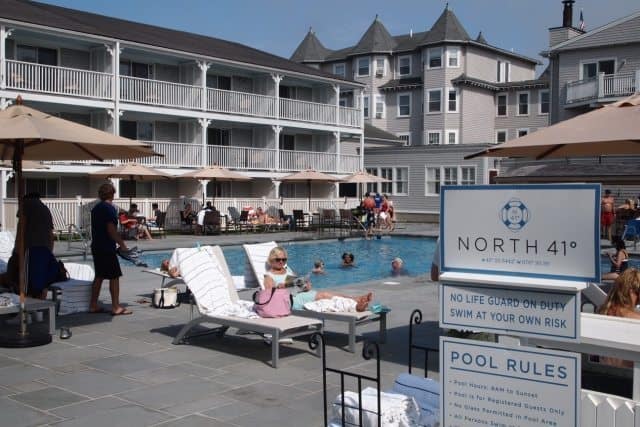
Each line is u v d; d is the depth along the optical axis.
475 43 46.66
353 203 38.56
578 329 2.68
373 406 4.00
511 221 2.87
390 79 50.59
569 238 2.73
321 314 7.55
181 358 7.04
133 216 24.56
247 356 7.15
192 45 32.94
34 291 8.77
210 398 5.65
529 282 2.79
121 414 5.22
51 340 7.76
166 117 31.05
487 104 48.28
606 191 26.09
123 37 28.16
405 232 29.91
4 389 5.86
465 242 3.00
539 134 6.70
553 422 2.79
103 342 7.75
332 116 38.25
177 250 10.16
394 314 9.76
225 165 32.78
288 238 25.83
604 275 10.17
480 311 2.92
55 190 28.41
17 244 9.03
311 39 54.66
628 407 3.27
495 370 2.93
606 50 36.81
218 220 27.09
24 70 25.03
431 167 40.16
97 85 27.12
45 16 27.23
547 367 2.80
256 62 33.94
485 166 37.91
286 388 5.96
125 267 16.39
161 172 26.77
